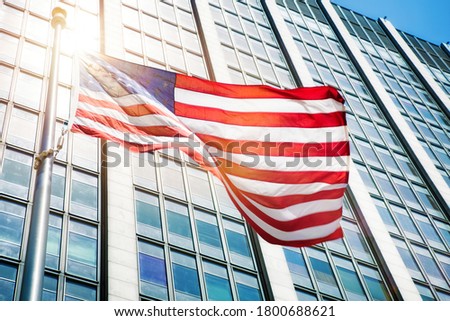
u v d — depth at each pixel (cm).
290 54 5266
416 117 5491
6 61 3170
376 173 4356
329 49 5972
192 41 4641
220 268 2709
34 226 1076
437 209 4288
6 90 2973
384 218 3866
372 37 6794
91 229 2508
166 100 1638
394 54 6681
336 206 1569
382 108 5328
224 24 5191
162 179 3041
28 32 3500
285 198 1559
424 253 3722
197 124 1623
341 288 3066
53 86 1412
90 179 2775
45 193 1158
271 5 6075
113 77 1588
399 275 3328
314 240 1527
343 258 3303
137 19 4416
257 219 1541
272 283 2759
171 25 4662
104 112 1498
